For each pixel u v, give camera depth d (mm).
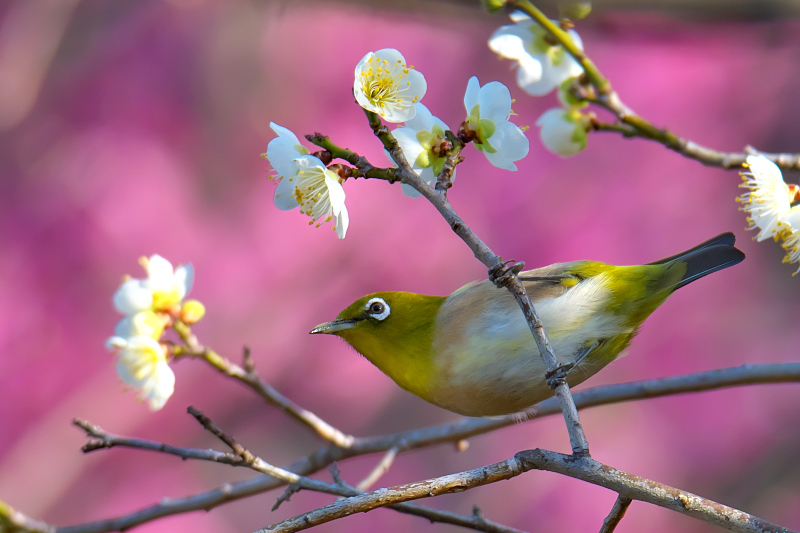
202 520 3482
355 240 3594
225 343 3568
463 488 2457
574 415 2459
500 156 2484
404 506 2494
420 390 2527
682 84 3477
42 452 3334
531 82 2543
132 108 3568
